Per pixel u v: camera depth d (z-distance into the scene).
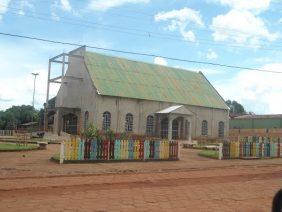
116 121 52.38
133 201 10.81
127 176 16.55
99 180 14.86
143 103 55.22
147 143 24.70
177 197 11.69
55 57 57.66
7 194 11.19
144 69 61.59
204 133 62.44
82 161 21.70
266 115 82.94
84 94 53.75
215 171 20.20
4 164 19.23
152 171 19.14
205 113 62.72
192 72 69.06
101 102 51.22
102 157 22.62
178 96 60.19
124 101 53.28
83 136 28.62
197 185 14.49
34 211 9.10
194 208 10.12
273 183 15.73
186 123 58.69
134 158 24.06
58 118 55.50
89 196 11.32
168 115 55.94
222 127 65.31
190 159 27.61
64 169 18.39
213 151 34.50
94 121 50.91
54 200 10.51
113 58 59.34
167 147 25.73
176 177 16.72
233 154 30.02
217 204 10.80
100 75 54.16
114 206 10.05
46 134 52.91
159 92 58.28
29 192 11.62
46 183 13.53
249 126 84.00
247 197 12.09
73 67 56.91
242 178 17.31
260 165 25.39
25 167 18.44
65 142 21.12
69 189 12.42
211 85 68.81
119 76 56.28
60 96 56.91
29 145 32.25
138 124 54.53
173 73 65.50
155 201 10.92
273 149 33.44
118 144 23.38
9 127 85.62
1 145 31.41
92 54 56.84
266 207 10.52
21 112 94.94
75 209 9.48
